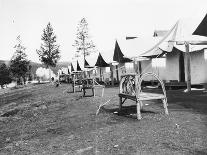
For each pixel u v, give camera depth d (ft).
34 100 65.92
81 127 24.54
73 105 42.11
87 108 36.55
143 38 83.82
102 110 33.06
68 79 166.40
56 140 20.93
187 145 16.69
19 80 278.26
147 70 77.46
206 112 26.78
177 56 62.23
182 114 26.37
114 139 19.22
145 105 34.19
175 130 20.29
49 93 83.71
